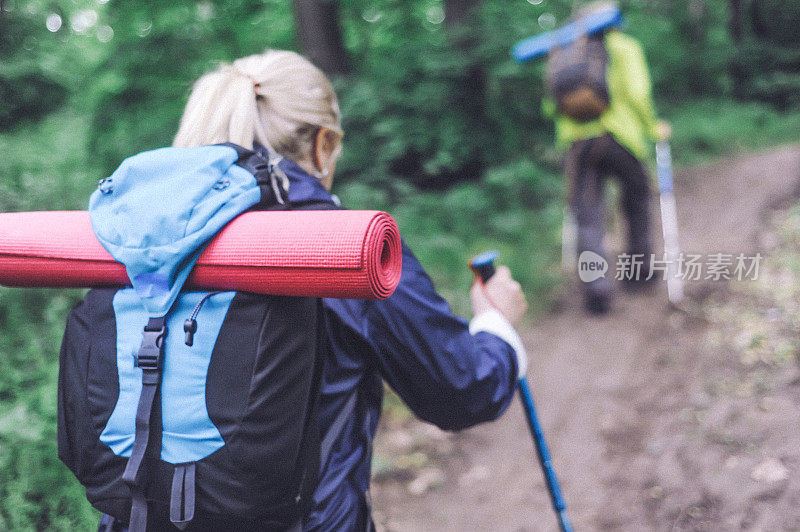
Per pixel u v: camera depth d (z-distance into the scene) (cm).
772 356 313
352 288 81
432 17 824
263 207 96
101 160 564
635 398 329
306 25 706
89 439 95
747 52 1298
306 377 90
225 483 87
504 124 703
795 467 232
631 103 433
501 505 272
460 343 107
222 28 712
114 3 639
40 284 103
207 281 90
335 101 117
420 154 673
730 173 751
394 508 276
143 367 89
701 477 248
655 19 1384
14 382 239
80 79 832
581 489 272
